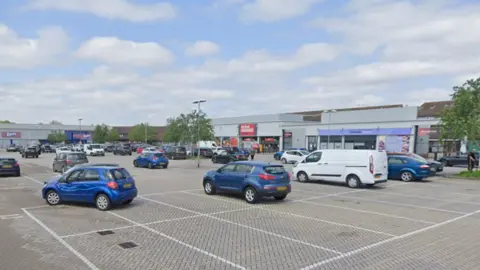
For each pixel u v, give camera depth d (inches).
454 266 238.4
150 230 327.0
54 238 297.1
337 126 1840.6
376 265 239.5
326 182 717.9
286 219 378.6
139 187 627.8
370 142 1700.3
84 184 426.0
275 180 474.0
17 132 3299.7
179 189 602.9
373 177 621.6
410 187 666.8
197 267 233.0
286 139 2161.7
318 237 308.7
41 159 1550.2
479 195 570.9
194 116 1583.4
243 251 267.7
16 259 245.0
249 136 2443.4
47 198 447.8
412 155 800.9
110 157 1763.0
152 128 3592.5
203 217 385.4
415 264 241.8
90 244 281.1
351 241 296.8
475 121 837.2
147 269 227.9
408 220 380.2
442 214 414.3
